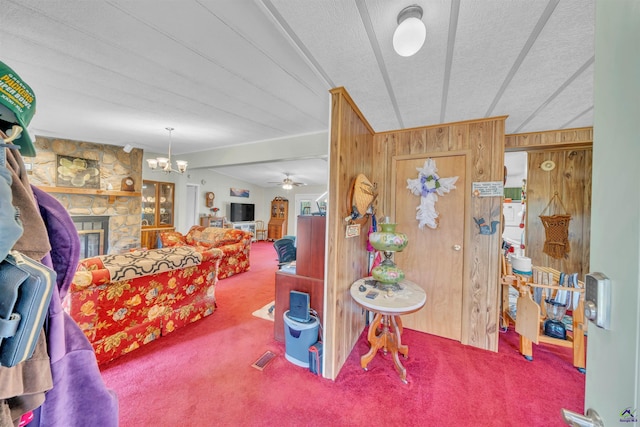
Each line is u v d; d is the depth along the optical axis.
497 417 1.40
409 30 0.97
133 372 1.72
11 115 0.52
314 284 2.02
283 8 1.04
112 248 4.41
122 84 2.07
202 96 2.28
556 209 2.85
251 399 1.50
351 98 1.84
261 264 5.26
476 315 2.17
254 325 2.46
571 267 2.76
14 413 0.47
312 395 1.54
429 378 1.72
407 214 2.48
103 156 4.27
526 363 1.92
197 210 6.50
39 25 1.38
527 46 1.22
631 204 0.39
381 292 1.82
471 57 1.33
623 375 0.40
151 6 1.23
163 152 4.96
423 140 2.40
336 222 1.66
